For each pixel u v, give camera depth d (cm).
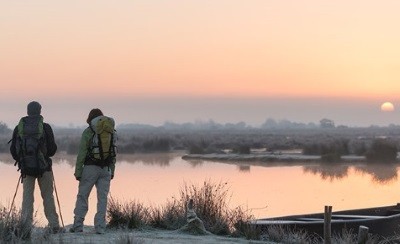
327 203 2762
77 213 1180
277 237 1274
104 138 1164
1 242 945
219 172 4612
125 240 994
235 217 1395
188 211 1303
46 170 1136
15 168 4794
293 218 1595
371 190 3388
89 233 1155
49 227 1095
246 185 3525
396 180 4053
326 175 4456
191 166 5453
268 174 4491
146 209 1405
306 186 3550
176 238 1171
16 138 1132
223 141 10825
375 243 1313
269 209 2475
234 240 1213
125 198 2623
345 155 6938
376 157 6206
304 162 6106
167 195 2828
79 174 1167
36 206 2122
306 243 1263
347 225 1442
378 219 1498
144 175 4194
